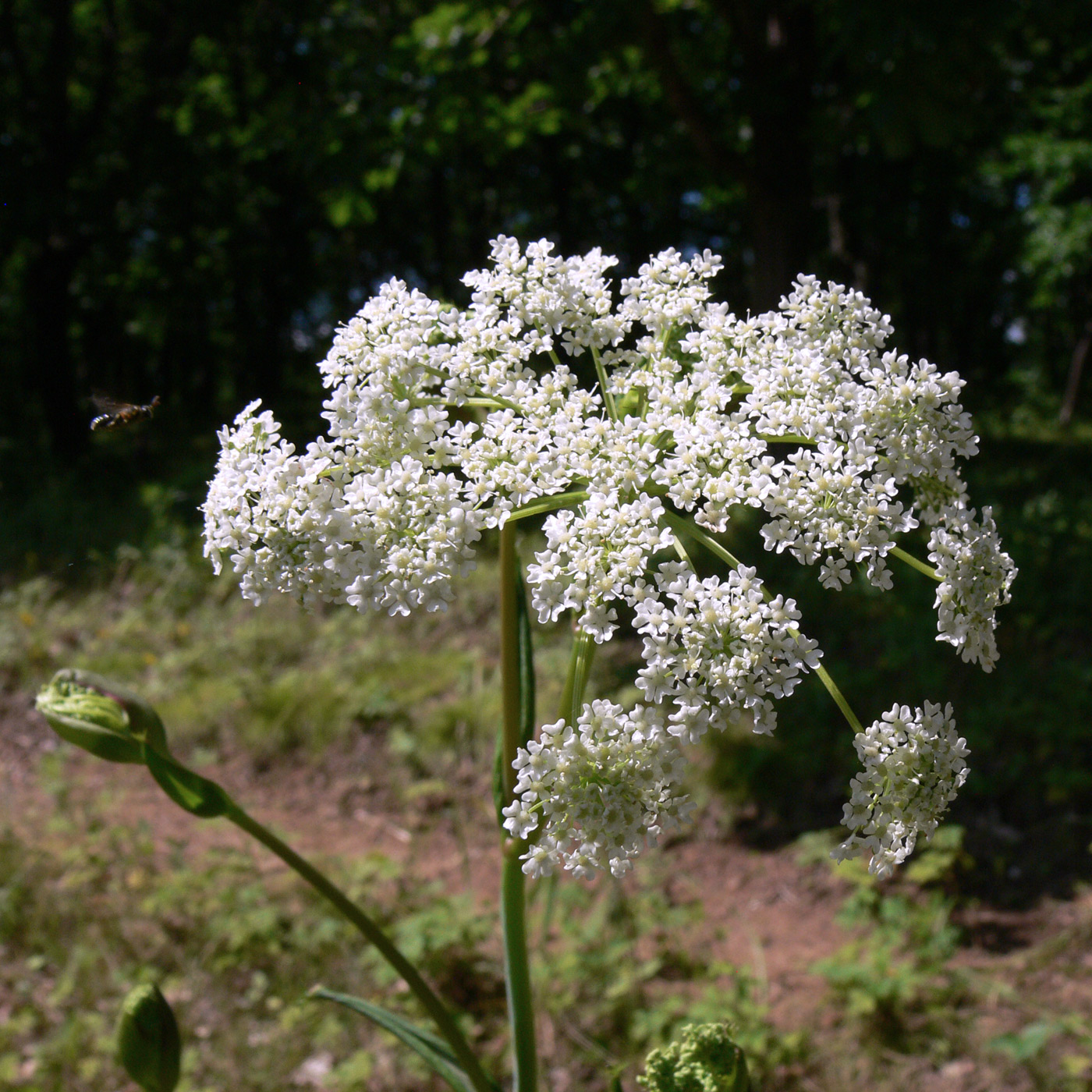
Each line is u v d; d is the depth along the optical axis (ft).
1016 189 77.92
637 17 28.99
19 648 22.97
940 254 76.18
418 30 29.96
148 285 68.28
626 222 77.05
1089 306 76.48
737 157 32.76
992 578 4.83
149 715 5.18
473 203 81.00
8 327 76.59
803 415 4.88
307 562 4.58
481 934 12.71
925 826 4.52
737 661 4.26
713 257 5.49
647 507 4.53
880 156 52.08
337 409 4.91
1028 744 17.19
